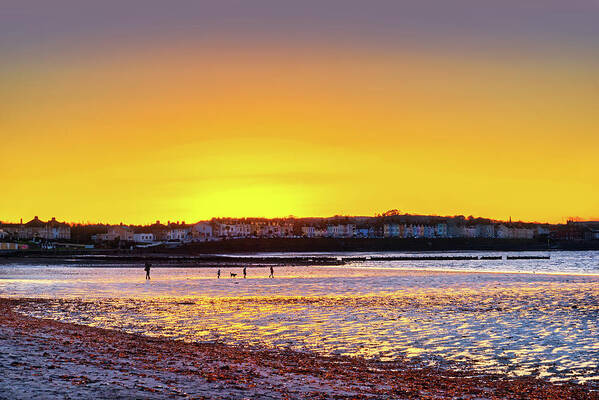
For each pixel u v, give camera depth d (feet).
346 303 193.16
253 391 67.92
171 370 77.25
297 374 82.12
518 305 188.85
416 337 125.18
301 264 593.42
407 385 80.12
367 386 76.84
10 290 241.76
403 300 205.46
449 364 99.50
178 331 130.72
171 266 502.38
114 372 72.49
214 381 71.77
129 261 571.69
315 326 139.85
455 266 611.06
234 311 168.66
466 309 176.86
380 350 110.83
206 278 339.57
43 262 533.96
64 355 82.84
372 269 503.20
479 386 83.41
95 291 238.68
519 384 85.87
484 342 119.65
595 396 79.77
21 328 112.06
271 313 164.45
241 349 108.88
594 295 230.27
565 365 99.55
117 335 115.75
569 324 145.28
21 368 70.64
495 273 442.09
